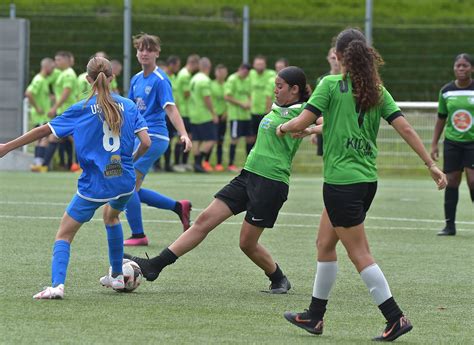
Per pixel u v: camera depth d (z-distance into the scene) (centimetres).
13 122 4772
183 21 7025
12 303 1419
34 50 6425
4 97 4781
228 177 4344
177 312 1390
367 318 1386
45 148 4634
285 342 1206
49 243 2133
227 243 2219
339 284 1698
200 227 1598
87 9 6956
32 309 1374
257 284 1677
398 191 3791
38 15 6562
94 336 1203
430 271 1872
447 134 2494
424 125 4769
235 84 4775
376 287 1229
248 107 4778
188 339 1201
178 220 2695
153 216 2791
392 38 6631
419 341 1236
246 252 1600
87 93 1481
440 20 7175
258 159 1584
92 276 1709
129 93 2133
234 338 1216
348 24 6894
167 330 1255
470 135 2464
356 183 1220
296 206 3125
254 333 1255
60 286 1462
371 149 1243
